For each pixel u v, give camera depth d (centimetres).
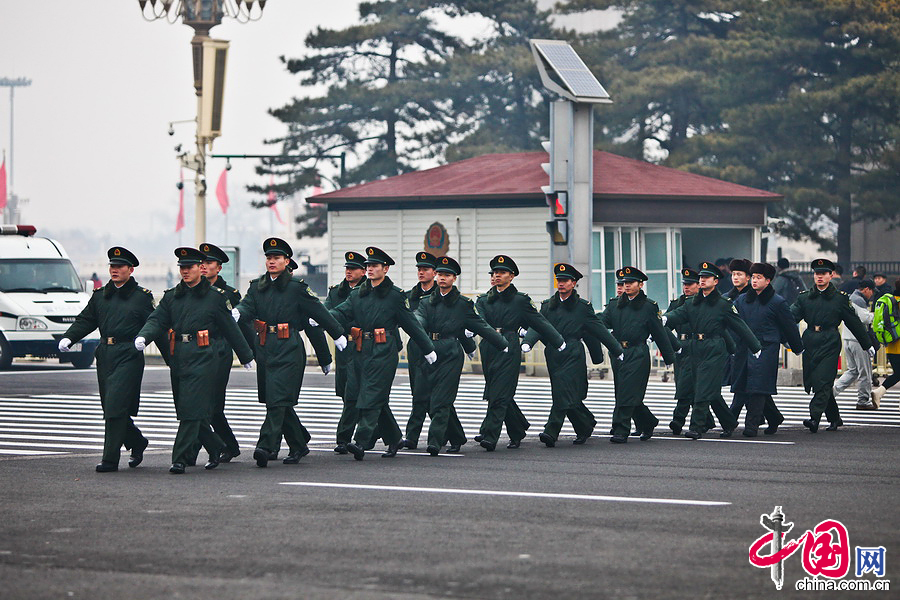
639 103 13812
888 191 13125
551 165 6638
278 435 3312
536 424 4441
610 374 6325
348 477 3038
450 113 14925
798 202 12762
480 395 5403
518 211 7769
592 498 2661
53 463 3350
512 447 3725
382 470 3180
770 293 4006
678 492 2753
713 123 14362
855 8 13250
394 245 8162
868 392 4906
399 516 2434
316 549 2114
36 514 2473
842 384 4928
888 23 13262
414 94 14250
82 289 7412
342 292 3928
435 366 3569
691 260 8450
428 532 2262
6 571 1964
